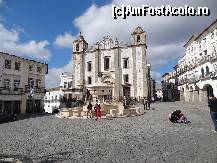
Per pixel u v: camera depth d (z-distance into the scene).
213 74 38.00
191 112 26.97
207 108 31.70
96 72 56.78
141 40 54.97
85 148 9.66
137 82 54.06
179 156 7.85
